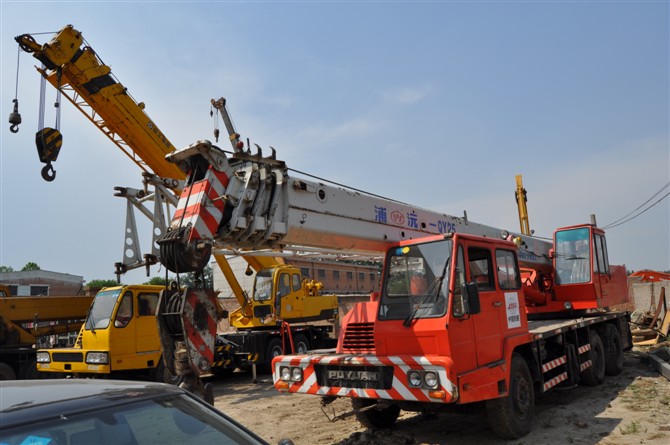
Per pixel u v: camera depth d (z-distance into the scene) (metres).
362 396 5.93
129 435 2.24
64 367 11.30
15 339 12.58
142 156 11.82
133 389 2.55
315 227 6.07
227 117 7.01
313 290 17.27
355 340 6.75
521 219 14.63
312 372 6.41
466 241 6.41
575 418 7.25
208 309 5.05
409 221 7.55
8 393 2.30
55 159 9.59
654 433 6.23
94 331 10.99
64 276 41.28
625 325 12.34
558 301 10.78
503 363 6.32
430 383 5.49
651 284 20.36
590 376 9.53
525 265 10.38
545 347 8.34
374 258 7.93
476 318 6.18
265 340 14.49
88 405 2.25
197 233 5.02
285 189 5.81
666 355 11.55
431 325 5.74
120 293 11.23
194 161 5.55
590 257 10.59
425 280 6.18
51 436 2.02
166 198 8.39
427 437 6.72
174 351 4.99
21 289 38.56
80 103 11.32
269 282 15.43
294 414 8.70
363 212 6.79
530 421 6.64
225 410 9.48
